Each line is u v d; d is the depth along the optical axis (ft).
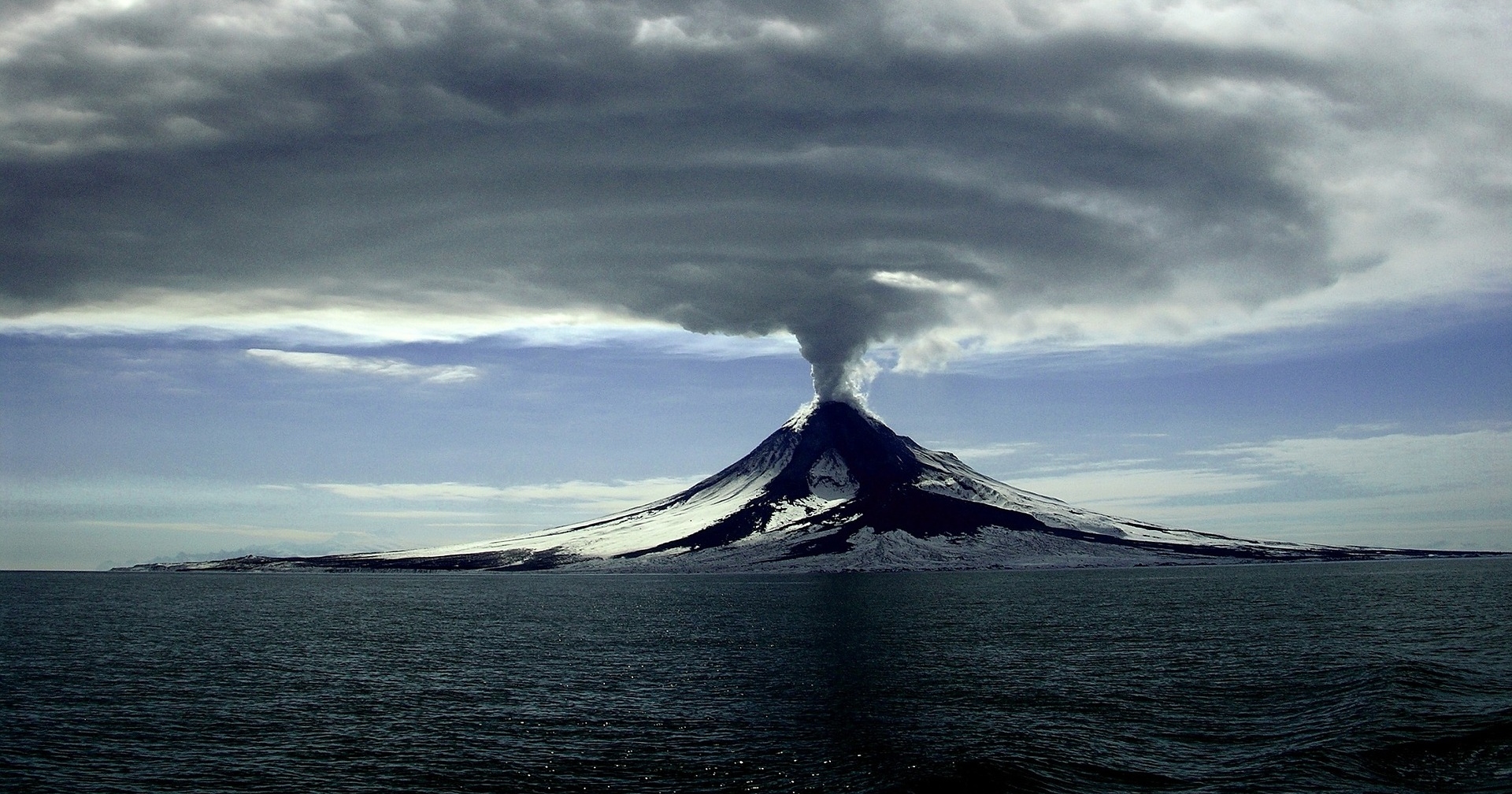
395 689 274.57
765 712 233.35
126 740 212.23
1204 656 320.70
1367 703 224.33
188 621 536.01
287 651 375.04
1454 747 185.98
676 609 599.16
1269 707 230.89
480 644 393.50
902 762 181.98
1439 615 455.22
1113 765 179.32
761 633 429.79
